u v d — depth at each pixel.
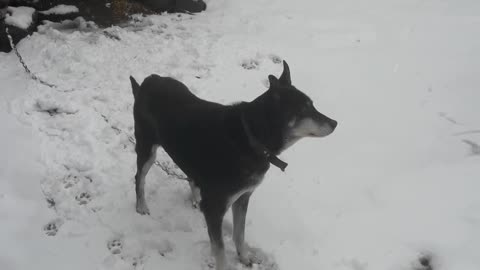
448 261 2.21
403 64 3.69
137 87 2.38
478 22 4.20
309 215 2.48
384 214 2.47
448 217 2.41
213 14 4.32
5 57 3.40
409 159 2.83
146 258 2.24
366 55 3.79
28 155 2.64
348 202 2.56
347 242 2.34
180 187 2.60
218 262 2.12
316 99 3.32
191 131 2.10
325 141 2.98
